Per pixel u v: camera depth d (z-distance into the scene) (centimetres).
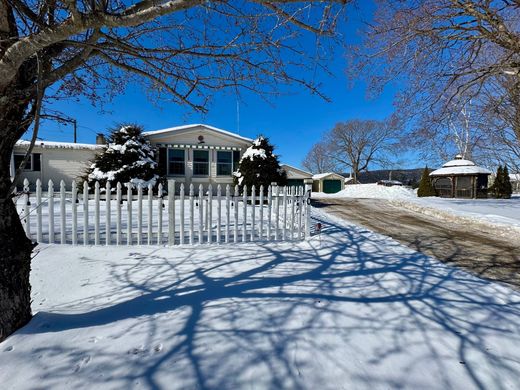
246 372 191
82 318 254
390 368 201
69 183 1531
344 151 5306
